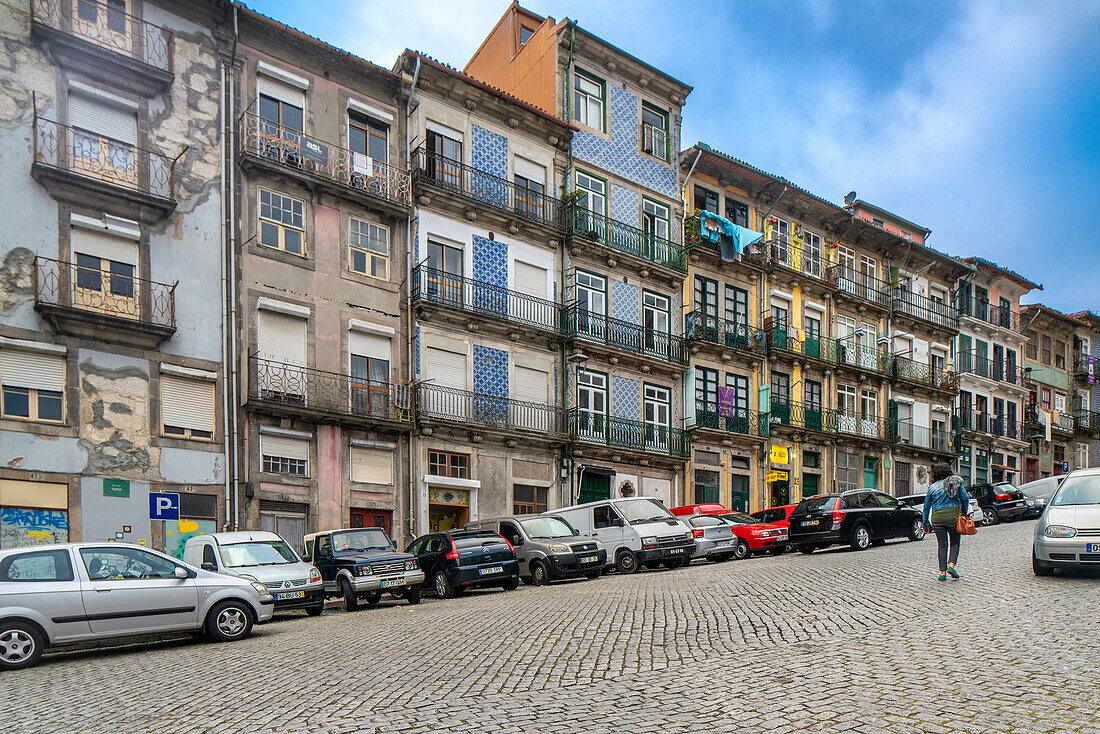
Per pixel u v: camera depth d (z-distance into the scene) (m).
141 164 21.91
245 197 23.80
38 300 19.64
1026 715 6.50
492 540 19.66
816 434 40.31
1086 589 12.24
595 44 34.00
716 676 8.29
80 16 21.42
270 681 9.19
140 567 12.59
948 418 49.44
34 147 20.08
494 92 29.89
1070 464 59.88
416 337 27.03
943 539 13.96
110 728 7.48
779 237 41.53
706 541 24.72
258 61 24.59
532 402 30.09
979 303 53.28
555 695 7.84
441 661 9.78
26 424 19.34
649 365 34.12
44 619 11.38
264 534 17.92
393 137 27.62
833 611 11.70
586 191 33.28
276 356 23.91
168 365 21.67
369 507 25.02
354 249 26.11
